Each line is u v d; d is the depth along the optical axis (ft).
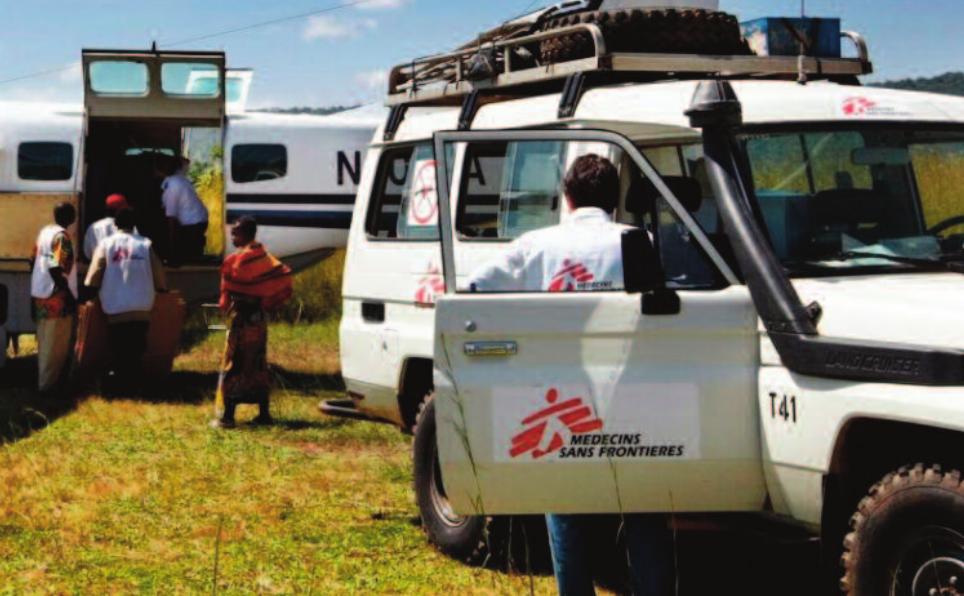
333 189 51.80
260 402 36.52
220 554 22.68
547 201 21.02
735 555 21.57
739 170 16.89
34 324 47.83
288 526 24.59
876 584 14.73
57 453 31.73
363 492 27.66
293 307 66.39
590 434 15.42
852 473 15.15
